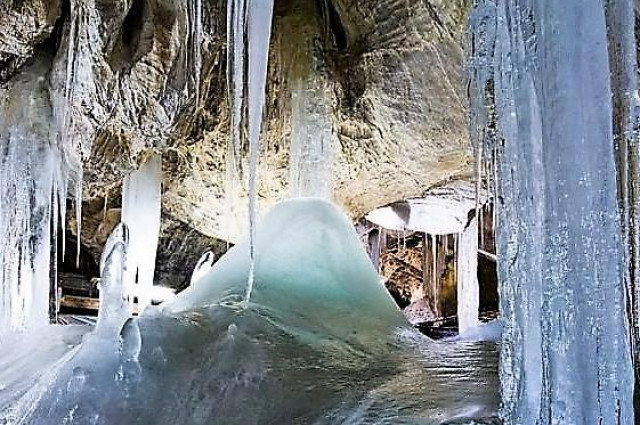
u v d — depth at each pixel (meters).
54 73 6.82
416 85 7.08
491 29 4.47
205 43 6.72
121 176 8.29
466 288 10.30
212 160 8.54
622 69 3.57
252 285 6.12
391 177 8.69
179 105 6.97
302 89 7.37
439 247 13.72
